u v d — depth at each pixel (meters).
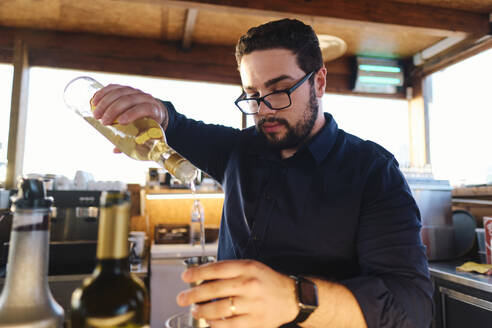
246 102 1.14
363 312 0.68
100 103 0.88
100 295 0.44
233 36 3.40
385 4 2.83
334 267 1.05
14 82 3.10
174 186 3.39
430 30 2.93
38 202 0.48
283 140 1.10
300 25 1.07
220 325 0.56
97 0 2.81
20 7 2.91
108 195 0.44
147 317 0.47
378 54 3.73
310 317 0.62
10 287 0.47
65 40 3.28
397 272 0.82
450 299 2.22
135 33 3.35
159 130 0.95
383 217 0.95
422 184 2.76
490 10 3.00
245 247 1.17
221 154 1.35
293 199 1.10
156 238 3.21
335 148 1.14
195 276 0.57
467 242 2.82
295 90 1.05
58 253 2.33
